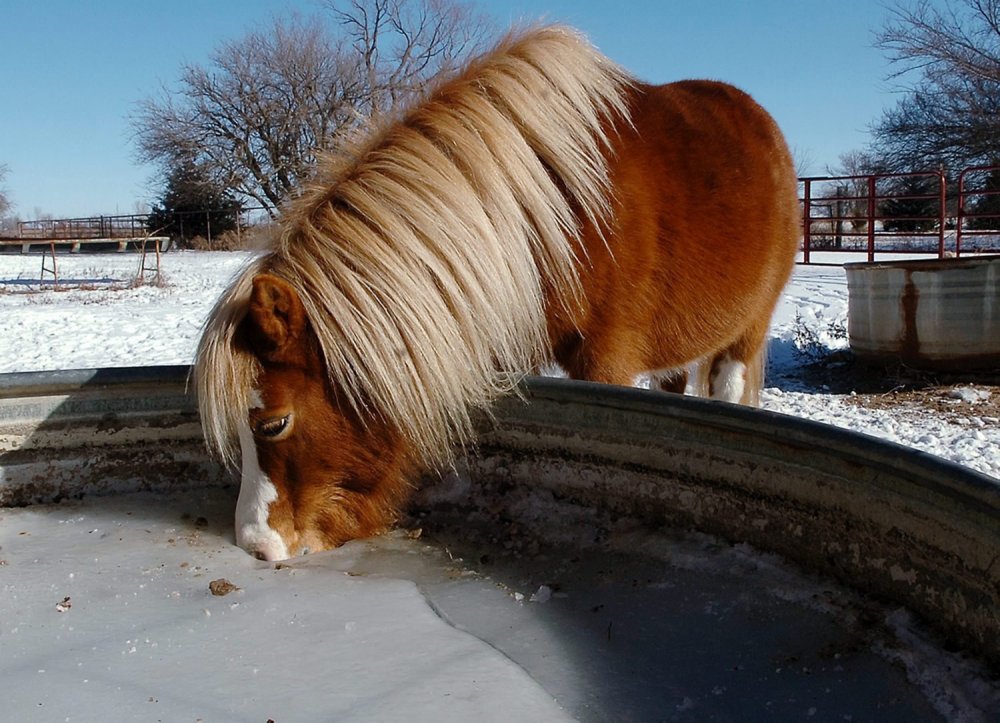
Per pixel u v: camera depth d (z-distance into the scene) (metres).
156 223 30.31
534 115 2.49
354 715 1.53
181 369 2.83
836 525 1.93
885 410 4.88
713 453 2.21
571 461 2.60
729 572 2.11
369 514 2.49
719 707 1.61
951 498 1.57
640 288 2.66
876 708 1.55
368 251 2.19
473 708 1.56
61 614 2.00
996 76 22.66
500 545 2.51
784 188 3.37
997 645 1.52
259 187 27.34
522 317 2.43
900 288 5.61
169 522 2.65
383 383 2.18
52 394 2.86
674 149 2.84
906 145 24.20
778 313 8.47
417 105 2.55
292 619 1.96
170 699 1.60
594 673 1.74
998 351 5.46
